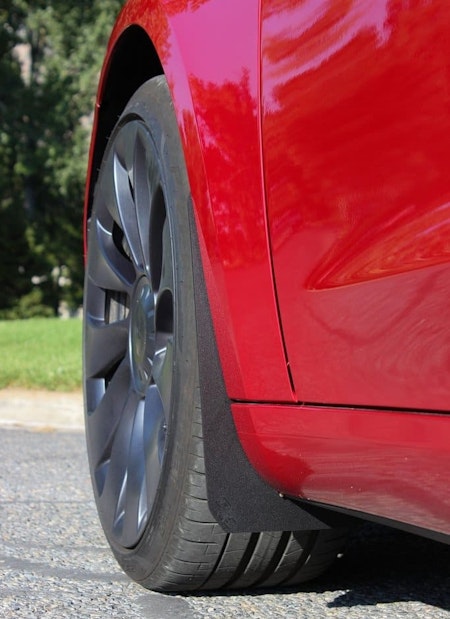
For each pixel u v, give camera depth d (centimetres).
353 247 155
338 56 157
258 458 184
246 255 179
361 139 152
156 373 218
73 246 3678
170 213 205
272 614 205
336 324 159
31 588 230
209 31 196
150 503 212
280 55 172
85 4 3791
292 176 167
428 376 141
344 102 155
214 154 186
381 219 149
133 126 233
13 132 3581
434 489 145
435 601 214
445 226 137
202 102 191
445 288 137
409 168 143
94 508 327
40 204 3859
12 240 3531
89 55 3759
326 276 161
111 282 259
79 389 627
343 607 210
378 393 151
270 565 210
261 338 178
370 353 152
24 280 3562
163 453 206
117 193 247
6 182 3725
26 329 1127
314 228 163
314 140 162
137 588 229
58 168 3675
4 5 3622
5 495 349
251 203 177
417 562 248
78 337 979
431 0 138
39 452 454
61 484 370
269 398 178
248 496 191
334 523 195
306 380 168
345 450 161
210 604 213
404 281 144
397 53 144
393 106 145
